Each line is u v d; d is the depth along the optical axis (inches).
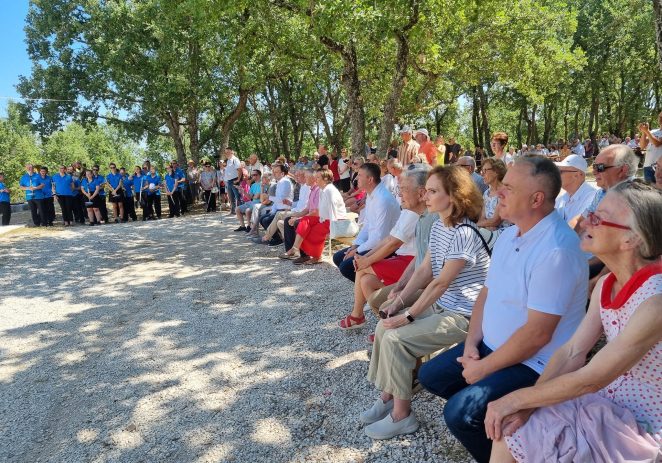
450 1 383.6
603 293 68.6
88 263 323.3
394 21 339.0
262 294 222.7
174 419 123.4
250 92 809.5
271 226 331.3
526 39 602.9
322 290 219.6
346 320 168.7
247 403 128.3
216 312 203.5
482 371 83.4
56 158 2282.2
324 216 246.1
